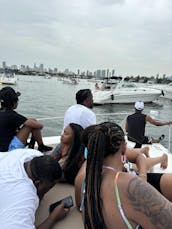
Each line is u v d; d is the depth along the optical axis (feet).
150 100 96.17
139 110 15.48
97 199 4.44
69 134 9.00
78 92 11.49
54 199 8.34
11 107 10.57
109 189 4.39
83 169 7.60
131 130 14.89
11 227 5.52
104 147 4.54
